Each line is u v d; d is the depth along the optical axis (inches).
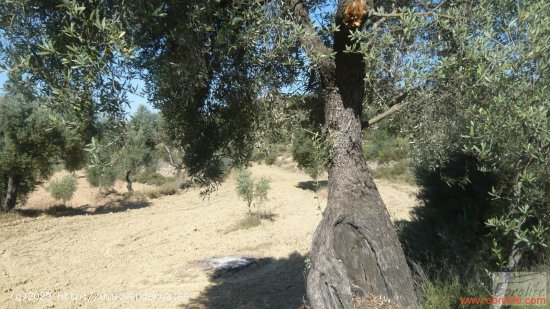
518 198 89.4
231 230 475.2
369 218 113.8
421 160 142.1
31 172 548.7
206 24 101.7
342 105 115.6
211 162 154.0
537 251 142.1
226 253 377.1
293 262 332.5
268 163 1316.4
